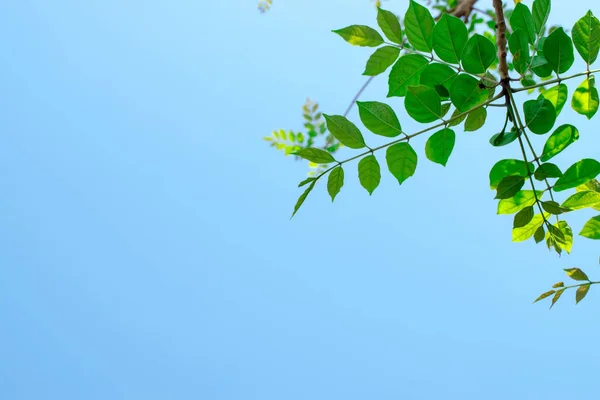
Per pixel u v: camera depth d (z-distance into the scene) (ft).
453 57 5.30
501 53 5.27
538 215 5.64
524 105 5.24
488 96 5.30
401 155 5.36
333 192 5.47
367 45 5.49
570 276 5.74
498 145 5.31
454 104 5.28
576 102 5.42
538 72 5.27
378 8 5.46
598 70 5.27
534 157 5.33
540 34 5.37
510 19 5.39
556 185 5.43
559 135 5.29
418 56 5.35
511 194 5.32
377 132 5.34
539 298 5.79
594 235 5.62
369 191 5.45
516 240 5.71
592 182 5.51
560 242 5.51
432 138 5.32
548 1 5.37
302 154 5.40
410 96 5.25
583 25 5.27
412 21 5.33
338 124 5.36
